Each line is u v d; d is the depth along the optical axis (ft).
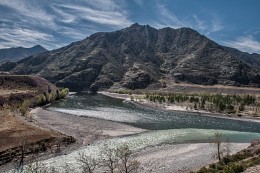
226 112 596.29
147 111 573.74
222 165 193.67
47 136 265.54
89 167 190.19
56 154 236.22
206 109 628.28
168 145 284.00
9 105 469.57
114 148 259.19
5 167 202.80
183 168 209.15
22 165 207.41
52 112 473.67
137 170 202.39
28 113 423.23
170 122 445.78
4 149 223.30
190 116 538.88
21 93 583.58
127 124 398.83
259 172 136.67
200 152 256.32
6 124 293.23
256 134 380.17
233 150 265.34
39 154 232.32
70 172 194.90
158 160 229.45
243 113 593.83
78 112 493.77
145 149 265.13
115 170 199.41
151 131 357.61
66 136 278.26
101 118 434.71
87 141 284.00
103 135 315.58
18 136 255.29
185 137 329.31
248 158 197.88
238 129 424.05
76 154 238.68
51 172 192.85
